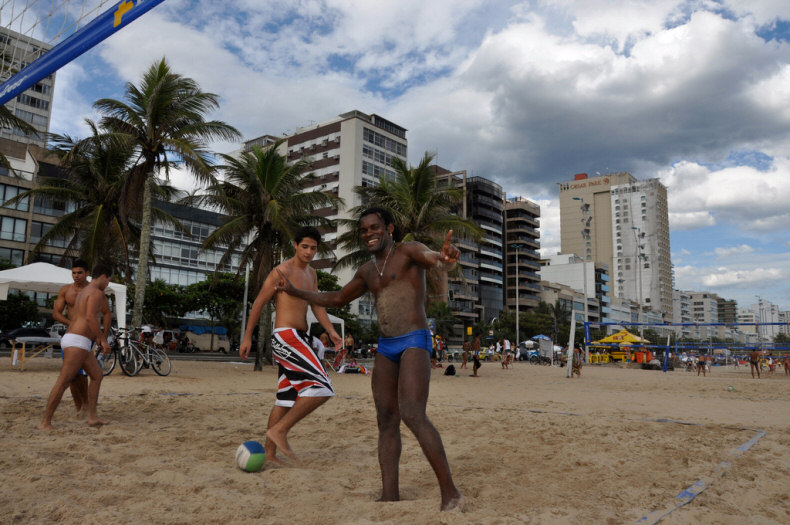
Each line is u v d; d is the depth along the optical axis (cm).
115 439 450
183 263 5119
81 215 2172
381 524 242
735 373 3309
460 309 7781
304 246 421
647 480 356
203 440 466
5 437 438
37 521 243
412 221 2280
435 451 274
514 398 1017
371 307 5947
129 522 244
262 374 1641
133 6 577
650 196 15000
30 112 6103
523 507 284
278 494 304
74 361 499
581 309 10881
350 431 552
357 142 6294
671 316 15538
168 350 3888
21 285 1452
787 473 389
